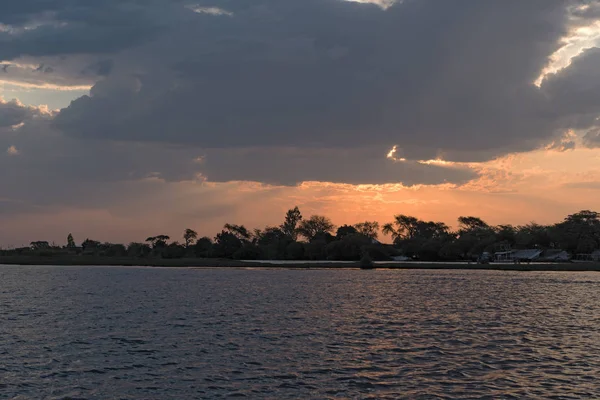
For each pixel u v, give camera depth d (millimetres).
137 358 41750
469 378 35656
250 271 192625
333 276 159250
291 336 51562
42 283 127188
